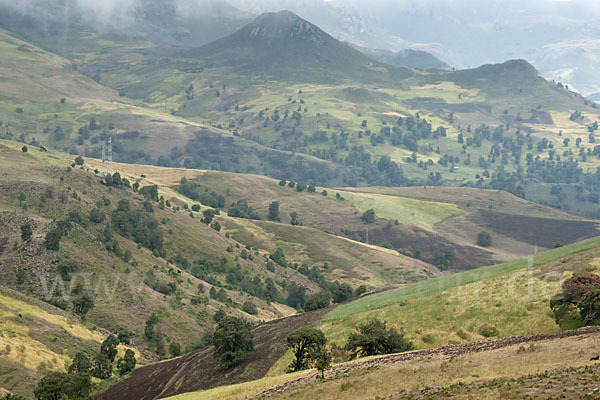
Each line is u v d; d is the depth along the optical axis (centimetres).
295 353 6650
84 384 7456
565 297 5088
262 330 9194
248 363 7512
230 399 4838
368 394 3688
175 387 8038
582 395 2523
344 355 6197
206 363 8475
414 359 4528
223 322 7888
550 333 4475
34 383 8962
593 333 4022
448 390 3206
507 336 5241
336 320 7719
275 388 4697
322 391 4078
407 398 3294
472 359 3991
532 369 3353
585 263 6297
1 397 6562
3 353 9544
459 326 5794
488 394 2908
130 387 9631
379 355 5356
